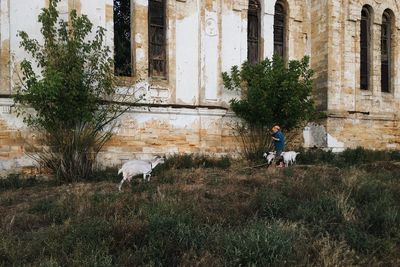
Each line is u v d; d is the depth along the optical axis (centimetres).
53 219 627
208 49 1441
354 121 1752
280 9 1716
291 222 574
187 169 1230
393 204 691
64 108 1035
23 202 805
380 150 1762
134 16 1305
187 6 1408
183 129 1374
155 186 913
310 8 1772
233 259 419
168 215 561
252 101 1388
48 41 1060
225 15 1502
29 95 1010
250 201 719
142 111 1293
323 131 1681
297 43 1742
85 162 1109
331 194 723
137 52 1305
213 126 1426
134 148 1283
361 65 1853
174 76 1379
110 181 1052
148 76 1347
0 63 1091
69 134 1079
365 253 481
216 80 1455
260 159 1434
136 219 575
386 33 1931
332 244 480
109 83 1131
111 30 1244
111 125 1230
